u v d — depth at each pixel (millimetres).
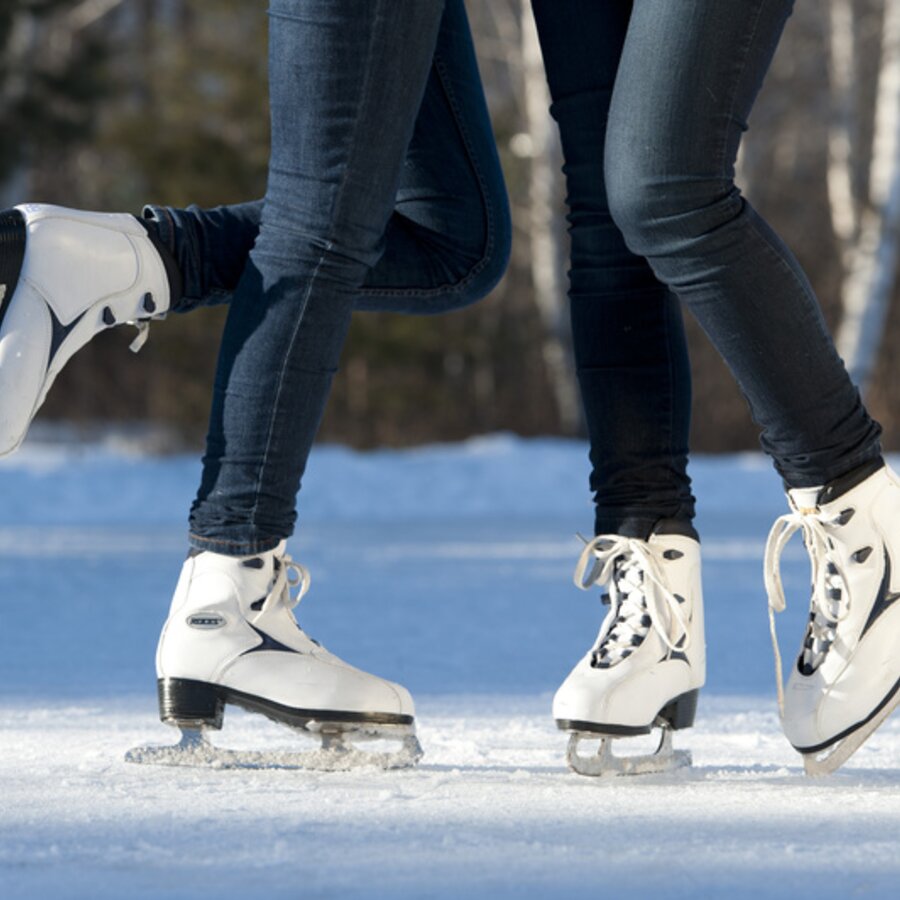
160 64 58188
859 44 70812
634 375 5656
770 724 6926
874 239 55812
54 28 66688
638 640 5375
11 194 60031
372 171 5336
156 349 56938
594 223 5691
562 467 37969
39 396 5242
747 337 5082
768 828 3938
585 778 5027
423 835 3805
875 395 62500
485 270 6137
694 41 4844
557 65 5758
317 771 5145
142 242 5457
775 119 71500
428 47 5352
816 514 5328
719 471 37281
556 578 17344
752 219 4996
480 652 10508
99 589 15844
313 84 5254
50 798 4348
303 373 5387
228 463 5391
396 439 61469
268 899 3162
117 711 7238
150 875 3373
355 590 15648
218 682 5254
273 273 5375
